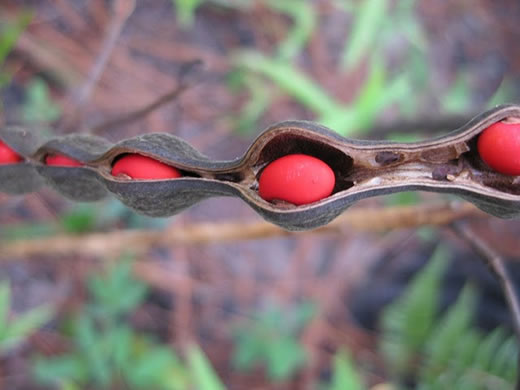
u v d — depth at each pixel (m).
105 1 0.22
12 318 0.21
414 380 0.23
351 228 0.14
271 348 0.20
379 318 0.25
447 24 0.28
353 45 0.20
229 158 0.24
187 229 0.16
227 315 0.24
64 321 0.21
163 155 0.09
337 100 0.25
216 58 0.23
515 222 0.24
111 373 0.18
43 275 0.21
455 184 0.09
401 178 0.10
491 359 0.20
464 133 0.09
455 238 0.26
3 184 0.11
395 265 0.26
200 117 0.23
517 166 0.09
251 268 0.24
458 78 0.24
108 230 0.18
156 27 0.23
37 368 0.17
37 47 0.21
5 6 0.21
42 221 0.21
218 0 0.23
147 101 0.22
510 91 0.28
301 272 0.25
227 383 0.23
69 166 0.10
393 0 0.23
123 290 0.17
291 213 0.09
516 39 0.28
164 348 0.18
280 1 0.22
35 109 0.17
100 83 0.22
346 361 0.18
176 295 0.23
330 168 0.09
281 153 0.09
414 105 0.23
